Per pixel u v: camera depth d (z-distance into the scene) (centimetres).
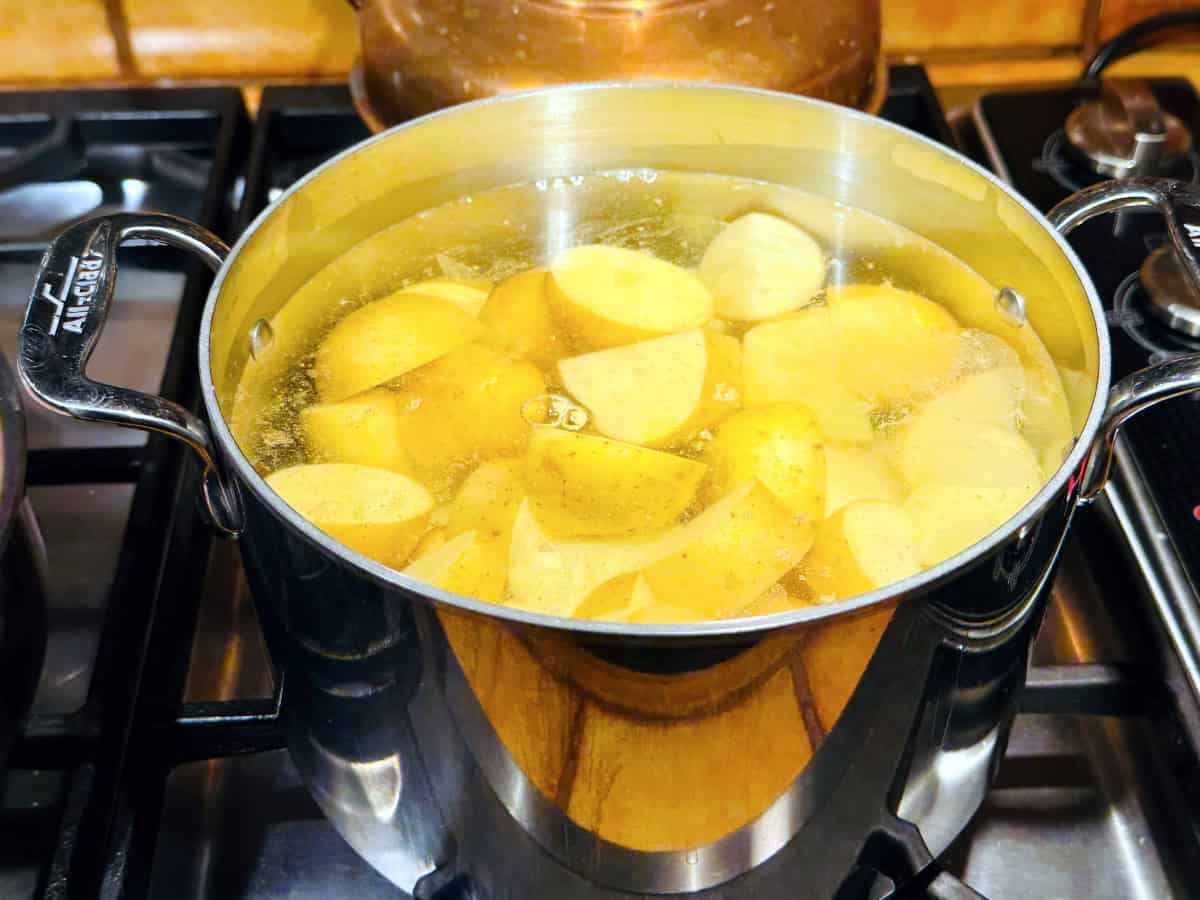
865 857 39
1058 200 64
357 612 32
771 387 43
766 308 46
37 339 36
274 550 33
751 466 39
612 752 32
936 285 48
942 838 41
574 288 46
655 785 33
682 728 31
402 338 44
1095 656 49
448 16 53
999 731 39
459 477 40
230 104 69
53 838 41
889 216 49
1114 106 65
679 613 35
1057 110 69
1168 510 47
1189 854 43
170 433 35
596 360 44
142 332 65
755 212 51
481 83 52
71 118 68
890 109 70
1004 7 74
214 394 35
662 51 51
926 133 69
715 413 42
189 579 49
